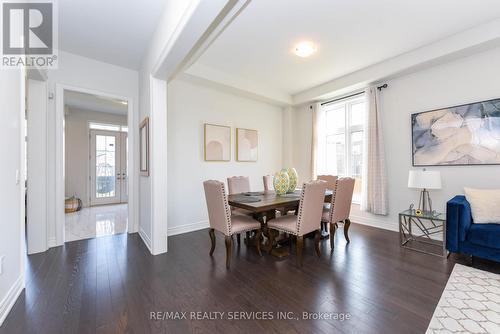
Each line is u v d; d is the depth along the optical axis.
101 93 3.38
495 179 2.78
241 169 4.63
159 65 2.48
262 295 1.88
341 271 2.31
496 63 2.78
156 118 2.82
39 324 1.53
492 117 2.79
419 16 2.48
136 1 2.20
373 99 3.87
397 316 1.61
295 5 2.29
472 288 1.97
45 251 2.83
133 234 3.57
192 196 3.93
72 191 5.97
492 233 2.24
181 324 1.53
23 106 1.98
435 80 3.27
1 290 1.60
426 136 3.34
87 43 2.91
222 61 3.53
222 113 4.34
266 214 3.05
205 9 1.62
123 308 1.70
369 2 2.25
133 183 3.64
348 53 3.28
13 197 1.79
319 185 2.52
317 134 4.88
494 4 2.29
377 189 3.80
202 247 3.03
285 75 4.06
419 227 3.39
